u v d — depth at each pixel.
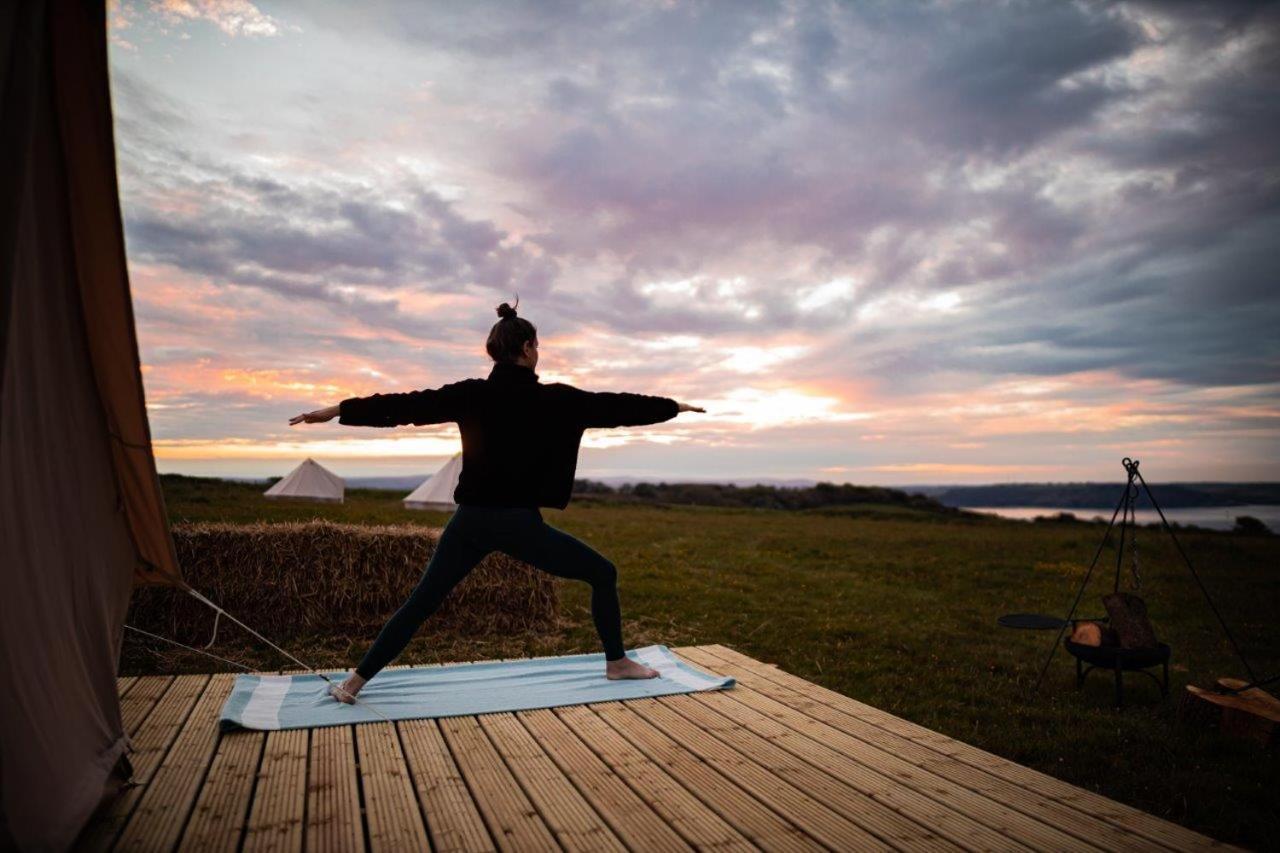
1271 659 6.96
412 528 7.25
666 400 3.93
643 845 2.37
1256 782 3.80
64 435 2.38
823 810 2.65
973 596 10.75
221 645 6.21
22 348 2.09
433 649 6.32
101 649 2.64
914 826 2.55
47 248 2.22
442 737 3.36
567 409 3.80
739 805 2.68
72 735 2.30
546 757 3.12
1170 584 12.02
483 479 3.76
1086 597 10.70
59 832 2.03
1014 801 2.77
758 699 4.00
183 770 2.90
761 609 8.93
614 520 24.92
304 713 3.61
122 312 2.41
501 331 3.84
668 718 3.66
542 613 7.16
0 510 1.95
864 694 5.50
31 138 1.86
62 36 2.05
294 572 6.61
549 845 2.37
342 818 2.52
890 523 30.44
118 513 2.78
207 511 16.03
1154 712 5.02
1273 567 14.33
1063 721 4.85
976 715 5.01
